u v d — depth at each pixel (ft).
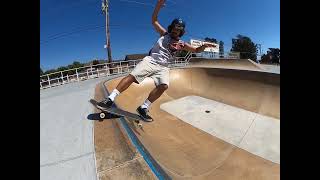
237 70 26.14
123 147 7.41
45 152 7.10
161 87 7.88
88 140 7.93
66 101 14.65
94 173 6.12
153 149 8.76
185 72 32.07
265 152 14.65
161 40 7.52
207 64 57.41
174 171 7.91
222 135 17.07
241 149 14.96
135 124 10.66
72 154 7.02
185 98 26.68
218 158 12.42
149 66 7.51
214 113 21.63
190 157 11.07
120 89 7.53
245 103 23.15
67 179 5.85
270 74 22.56
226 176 10.48
